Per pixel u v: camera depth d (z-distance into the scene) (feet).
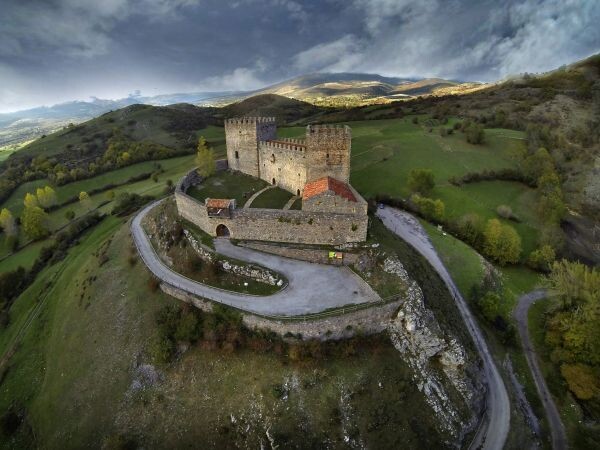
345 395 162.20
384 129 519.19
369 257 207.92
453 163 403.54
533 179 382.83
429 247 266.98
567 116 543.39
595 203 383.45
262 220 219.82
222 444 158.71
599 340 204.13
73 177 533.96
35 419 199.31
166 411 172.04
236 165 316.19
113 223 362.74
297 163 257.96
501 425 173.06
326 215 211.82
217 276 208.54
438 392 169.89
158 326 197.16
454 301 224.94
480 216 326.65
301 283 199.62
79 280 276.82
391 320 185.37
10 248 404.57
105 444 165.48
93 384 194.39
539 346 223.71
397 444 154.10
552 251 284.61
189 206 246.68
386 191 342.44
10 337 271.69
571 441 176.96
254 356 176.04
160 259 244.01
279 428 156.15
